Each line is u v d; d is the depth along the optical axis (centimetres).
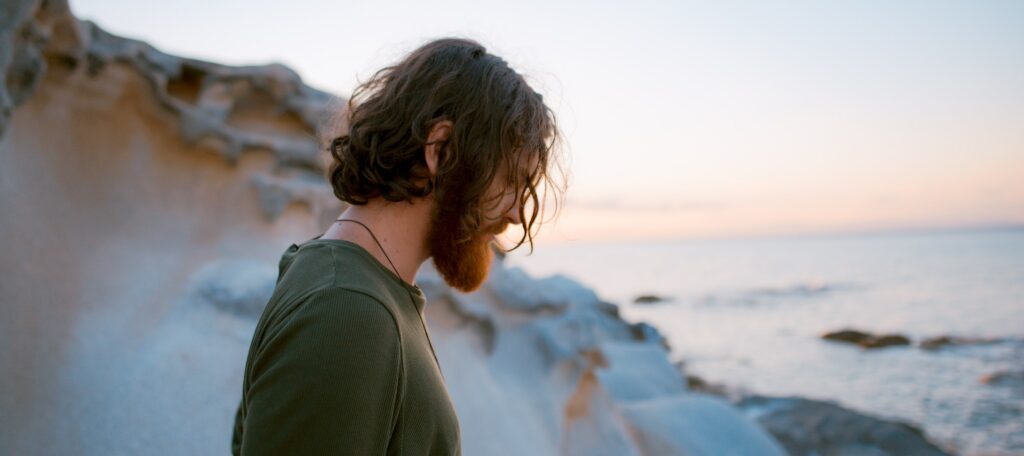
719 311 3048
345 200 84
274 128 392
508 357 453
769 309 3138
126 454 245
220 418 278
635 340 927
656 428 552
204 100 355
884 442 710
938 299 3431
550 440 420
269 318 72
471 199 81
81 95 297
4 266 247
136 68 315
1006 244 10819
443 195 81
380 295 73
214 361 296
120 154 318
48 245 273
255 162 375
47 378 245
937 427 1051
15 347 239
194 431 267
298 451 62
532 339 471
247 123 382
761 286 4516
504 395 416
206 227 347
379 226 83
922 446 705
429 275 416
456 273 87
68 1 261
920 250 10275
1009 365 1550
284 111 392
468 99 81
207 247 344
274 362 65
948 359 1673
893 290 4047
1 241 249
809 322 2608
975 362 1614
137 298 300
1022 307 2880
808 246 14662
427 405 77
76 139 298
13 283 249
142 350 284
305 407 62
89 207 300
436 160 81
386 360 69
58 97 287
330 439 62
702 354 1734
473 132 80
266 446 62
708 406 620
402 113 81
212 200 354
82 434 240
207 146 350
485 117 81
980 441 975
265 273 340
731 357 1705
